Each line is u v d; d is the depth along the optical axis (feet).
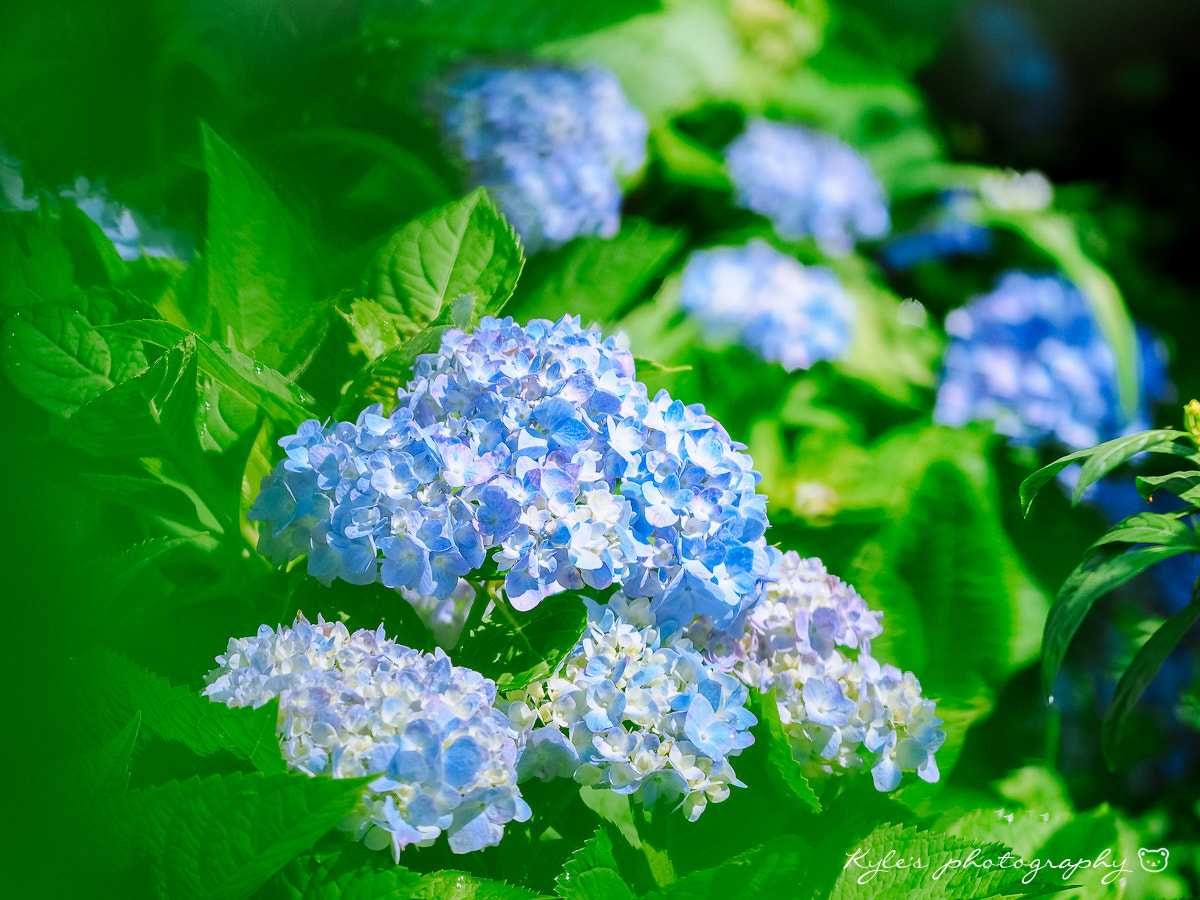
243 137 6.91
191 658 6.05
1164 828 7.05
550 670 5.60
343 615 6.03
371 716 4.65
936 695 6.53
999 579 6.59
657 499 5.71
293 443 5.59
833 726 5.99
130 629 6.00
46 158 6.59
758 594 6.00
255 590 6.12
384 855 5.67
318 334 6.25
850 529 6.91
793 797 6.04
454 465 5.44
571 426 5.72
